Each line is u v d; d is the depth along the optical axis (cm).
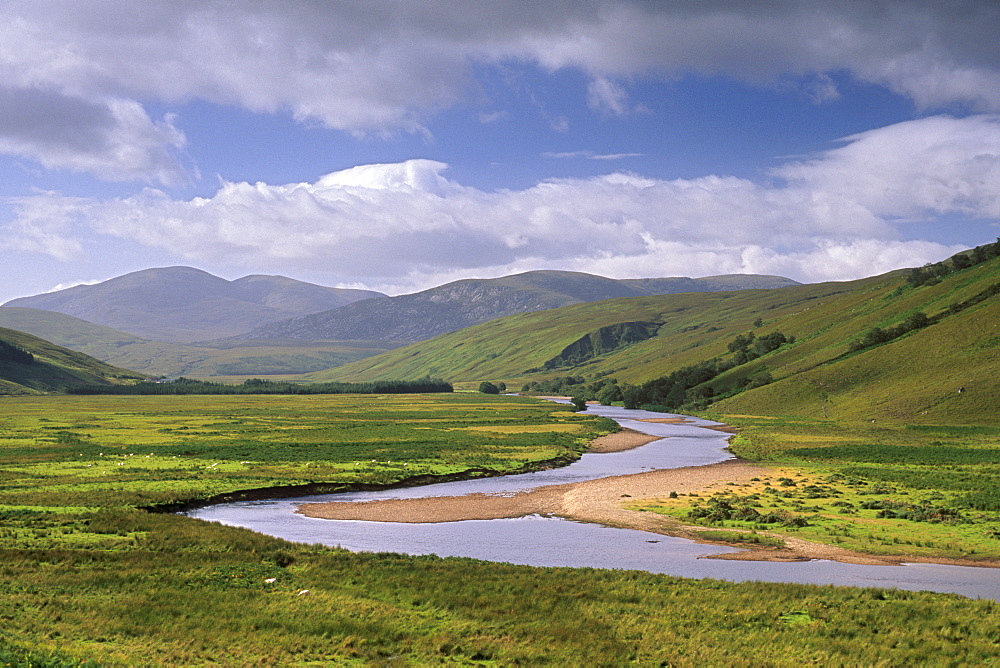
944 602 3562
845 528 5556
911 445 11538
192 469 8469
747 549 4947
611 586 3819
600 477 8719
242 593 3628
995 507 6203
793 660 2856
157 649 2791
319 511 6481
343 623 3194
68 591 3528
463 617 3350
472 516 6238
